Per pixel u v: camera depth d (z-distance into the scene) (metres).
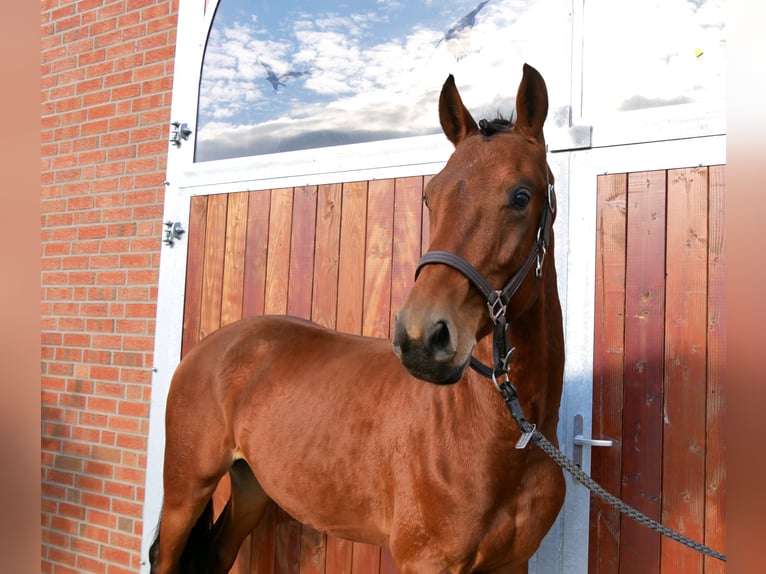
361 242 2.46
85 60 3.40
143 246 3.08
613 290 2.00
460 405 1.50
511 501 1.49
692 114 1.90
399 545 1.57
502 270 1.28
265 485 2.01
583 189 2.06
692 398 1.87
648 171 1.96
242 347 2.16
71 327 3.34
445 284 1.21
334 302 2.50
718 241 1.85
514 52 2.25
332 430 1.81
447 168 1.33
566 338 2.05
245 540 2.58
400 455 1.61
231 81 2.88
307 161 2.61
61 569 3.24
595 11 2.10
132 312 3.09
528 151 1.35
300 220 2.61
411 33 2.47
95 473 3.15
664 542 1.88
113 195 3.22
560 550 2.02
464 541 1.47
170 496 2.22
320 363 1.98
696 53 1.95
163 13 3.11
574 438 2.01
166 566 2.22
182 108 2.97
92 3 3.39
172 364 2.88
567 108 2.11
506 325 1.32
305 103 2.70
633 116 1.99
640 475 1.92
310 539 2.43
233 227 2.78
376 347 1.95
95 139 3.32
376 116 2.53
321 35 2.67
